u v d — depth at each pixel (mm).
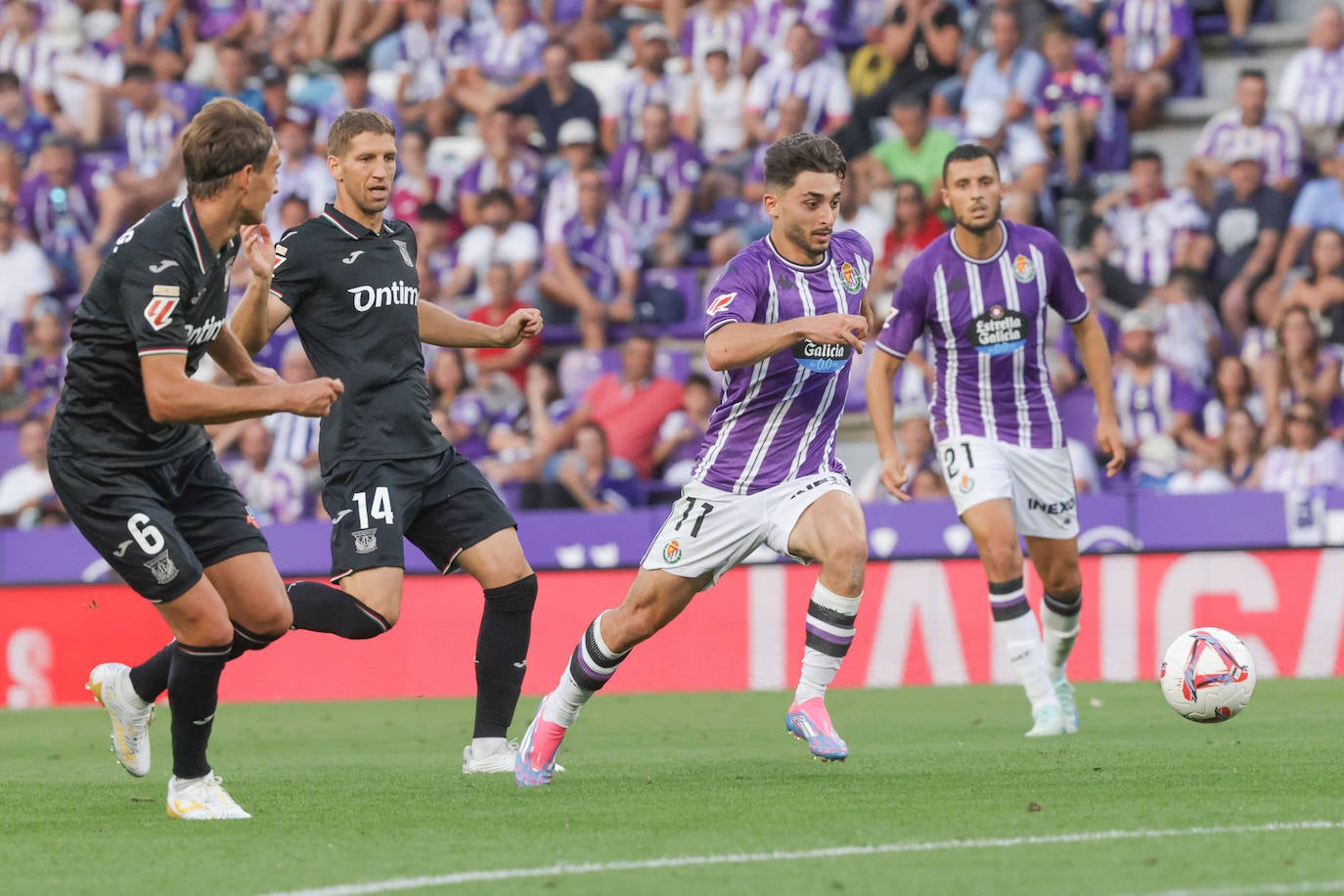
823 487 18406
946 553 37719
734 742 24781
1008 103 48312
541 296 49188
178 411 14695
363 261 19969
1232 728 24734
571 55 54562
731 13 52750
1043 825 14609
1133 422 43281
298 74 56938
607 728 27953
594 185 49312
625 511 40250
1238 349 44906
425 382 20578
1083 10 50188
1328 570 35594
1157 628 36188
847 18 52781
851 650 37062
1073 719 25109
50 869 13477
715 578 18469
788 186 18047
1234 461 42562
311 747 25953
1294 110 47719
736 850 13500
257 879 12570
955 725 26875
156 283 14773
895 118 48062
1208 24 50688
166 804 17281
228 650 15961
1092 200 47812
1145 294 45594
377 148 19891
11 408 50812
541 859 13227
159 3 57844
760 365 17969
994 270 24250
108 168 54375
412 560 39281
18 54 56719
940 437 24906
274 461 45719
